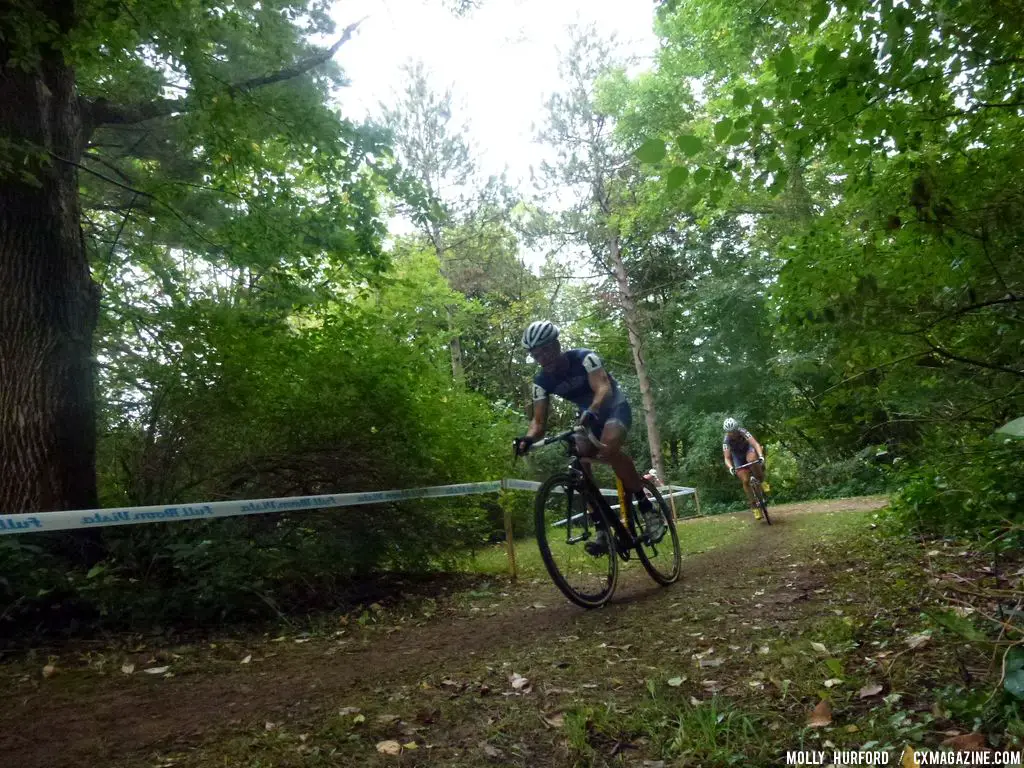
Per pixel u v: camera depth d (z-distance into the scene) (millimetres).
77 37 5430
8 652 3814
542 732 2348
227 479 5922
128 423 5949
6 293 5391
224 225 7547
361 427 6336
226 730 2545
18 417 5254
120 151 8734
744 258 21578
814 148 3914
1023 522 3285
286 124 7004
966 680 2301
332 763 2186
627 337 24578
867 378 3633
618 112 17781
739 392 21891
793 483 21188
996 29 3354
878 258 4020
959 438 3699
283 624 4770
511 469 8086
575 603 4527
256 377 6176
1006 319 3244
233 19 6590
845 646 2859
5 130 5207
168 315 6297
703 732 2168
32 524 3727
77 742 2479
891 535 5543
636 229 21797
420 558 6551
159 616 4422
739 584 4801
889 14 3381
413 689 2930
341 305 7508
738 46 6402
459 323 16250
